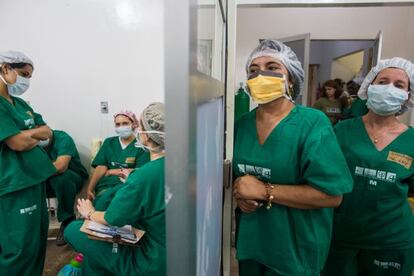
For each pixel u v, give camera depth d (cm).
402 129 125
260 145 110
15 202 162
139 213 122
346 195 129
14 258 161
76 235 150
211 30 71
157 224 124
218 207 94
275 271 109
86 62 275
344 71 466
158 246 128
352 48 451
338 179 97
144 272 129
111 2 268
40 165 177
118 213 119
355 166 127
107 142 259
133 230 131
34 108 278
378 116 127
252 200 105
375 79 130
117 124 250
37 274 183
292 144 103
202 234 53
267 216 109
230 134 121
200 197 47
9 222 161
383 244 126
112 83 279
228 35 122
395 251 126
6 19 268
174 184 36
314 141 99
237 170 117
